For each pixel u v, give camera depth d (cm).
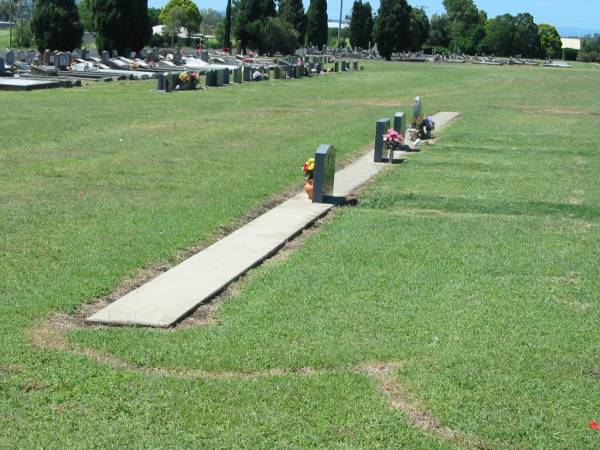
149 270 1062
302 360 780
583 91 5284
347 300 957
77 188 1580
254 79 5294
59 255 1098
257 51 8962
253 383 727
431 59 10588
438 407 696
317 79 5800
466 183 1814
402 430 656
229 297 970
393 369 769
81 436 633
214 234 1267
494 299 982
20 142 2188
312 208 1490
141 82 4672
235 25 9225
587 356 814
